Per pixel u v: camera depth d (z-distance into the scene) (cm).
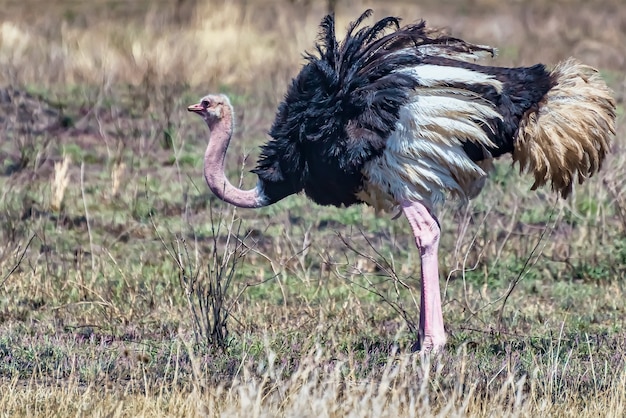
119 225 2983
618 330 2267
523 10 7119
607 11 7206
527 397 1766
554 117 2112
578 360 2016
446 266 2692
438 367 1811
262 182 2227
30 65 4506
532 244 2884
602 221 2962
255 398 1639
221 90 4406
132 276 2556
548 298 2559
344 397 1659
